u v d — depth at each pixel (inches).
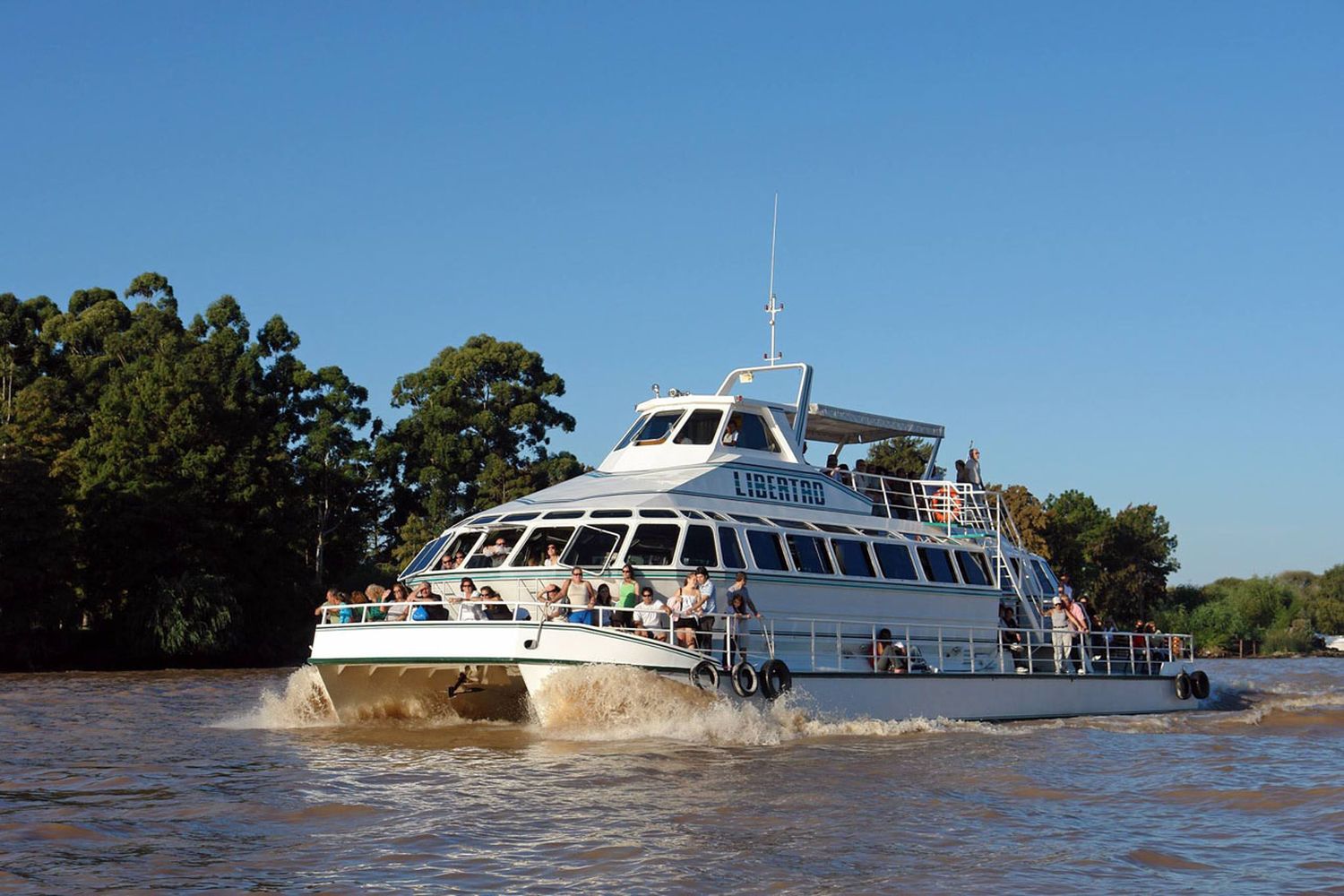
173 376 2637.8
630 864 506.3
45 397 2733.8
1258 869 509.7
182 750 839.7
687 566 894.4
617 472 1024.2
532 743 831.7
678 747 812.6
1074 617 1147.9
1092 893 472.4
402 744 839.7
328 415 3014.3
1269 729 1029.8
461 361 3309.5
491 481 3097.9
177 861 509.0
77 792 669.3
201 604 2375.7
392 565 2965.1
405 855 519.2
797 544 967.6
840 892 468.8
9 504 2256.4
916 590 1041.5
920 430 1181.7
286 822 585.3
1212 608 4318.4
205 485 2561.5
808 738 872.3
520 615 889.5
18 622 2251.5
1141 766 779.4
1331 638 4495.6
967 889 475.8
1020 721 1047.6
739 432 1025.5
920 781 702.5
